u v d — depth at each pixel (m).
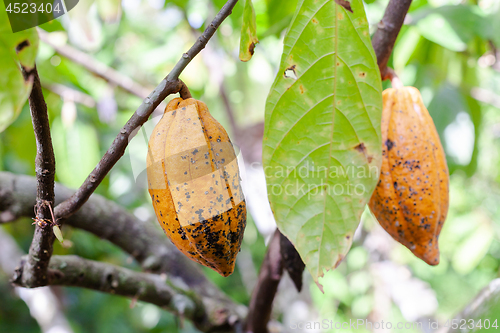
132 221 1.32
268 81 2.64
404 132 0.85
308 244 0.73
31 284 0.89
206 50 2.37
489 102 1.68
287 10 1.35
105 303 3.44
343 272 3.81
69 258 0.98
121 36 2.56
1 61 0.67
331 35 0.73
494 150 3.46
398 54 1.49
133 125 0.73
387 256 3.89
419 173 0.84
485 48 1.44
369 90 0.73
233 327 1.17
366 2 1.33
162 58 2.44
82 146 1.76
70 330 1.90
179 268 1.36
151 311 3.39
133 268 2.68
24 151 1.87
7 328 4.20
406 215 0.85
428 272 4.25
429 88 1.55
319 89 0.73
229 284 4.18
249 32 0.76
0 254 1.90
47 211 0.78
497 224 3.15
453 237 2.94
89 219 1.22
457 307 4.26
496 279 0.81
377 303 3.53
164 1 1.90
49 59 1.74
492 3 1.31
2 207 1.06
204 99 2.64
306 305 3.18
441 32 1.15
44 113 0.73
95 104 1.88
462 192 3.41
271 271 1.01
